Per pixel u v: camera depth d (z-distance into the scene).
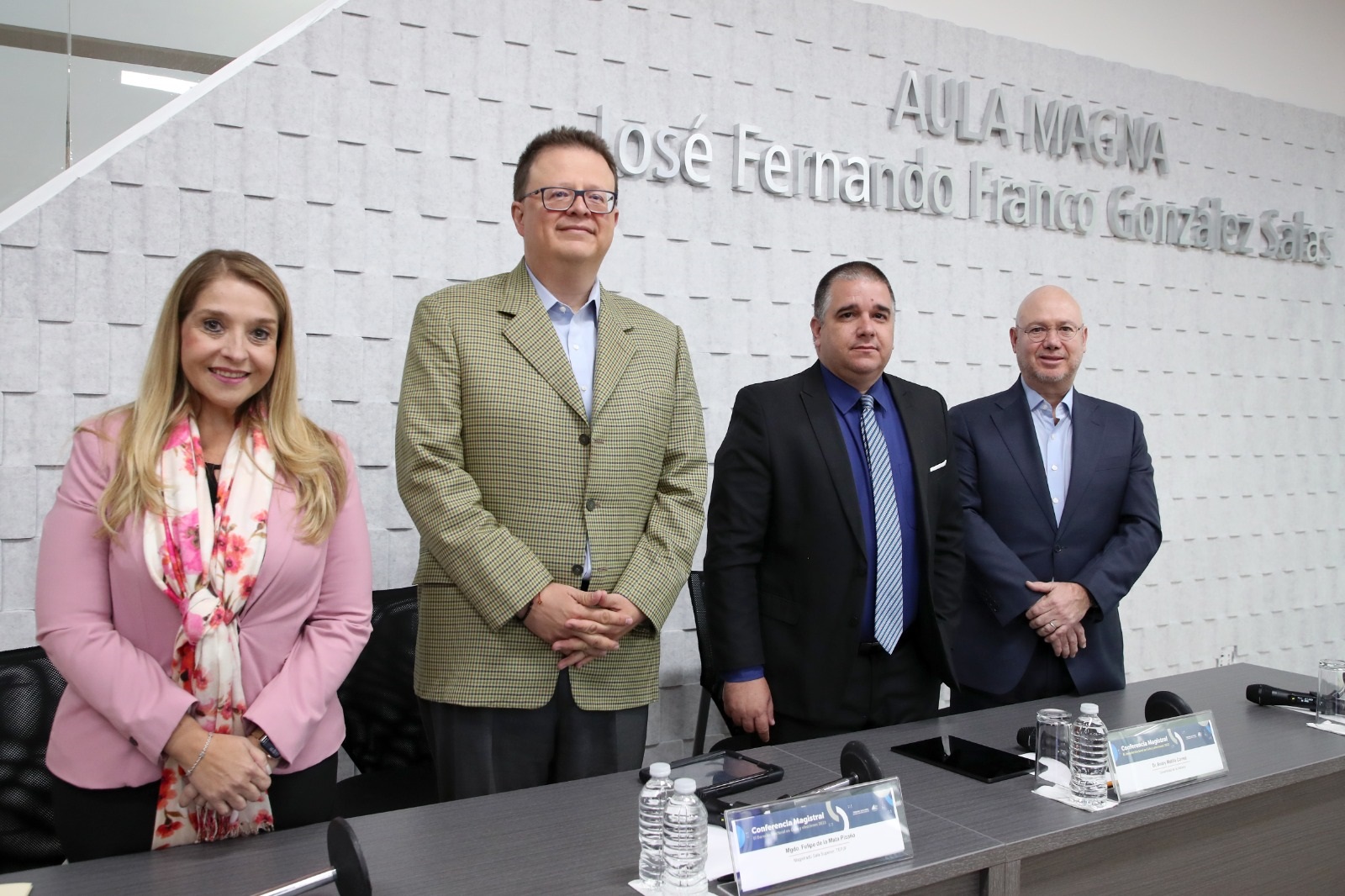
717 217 3.21
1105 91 3.98
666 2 3.12
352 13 2.71
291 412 1.69
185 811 1.50
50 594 1.51
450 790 1.92
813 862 1.29
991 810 1.57
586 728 1.95
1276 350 4.44
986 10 3.73
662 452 2.13
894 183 3.50
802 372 2.46
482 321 2.01
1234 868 1.74
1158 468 4.10
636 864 1.35
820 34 3.38
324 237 2.69
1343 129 4.64
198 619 1.51
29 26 2.35
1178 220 4.11
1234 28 4.34
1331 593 4.60
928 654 2.33
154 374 1.61
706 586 2.39
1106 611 2.48
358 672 2.44
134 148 2.47
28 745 2.00
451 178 2.84
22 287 2.37
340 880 1.21
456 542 1.87
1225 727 2.05
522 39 2.92
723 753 1.83
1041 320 2.64
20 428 2.38
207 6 2.55
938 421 2.45
